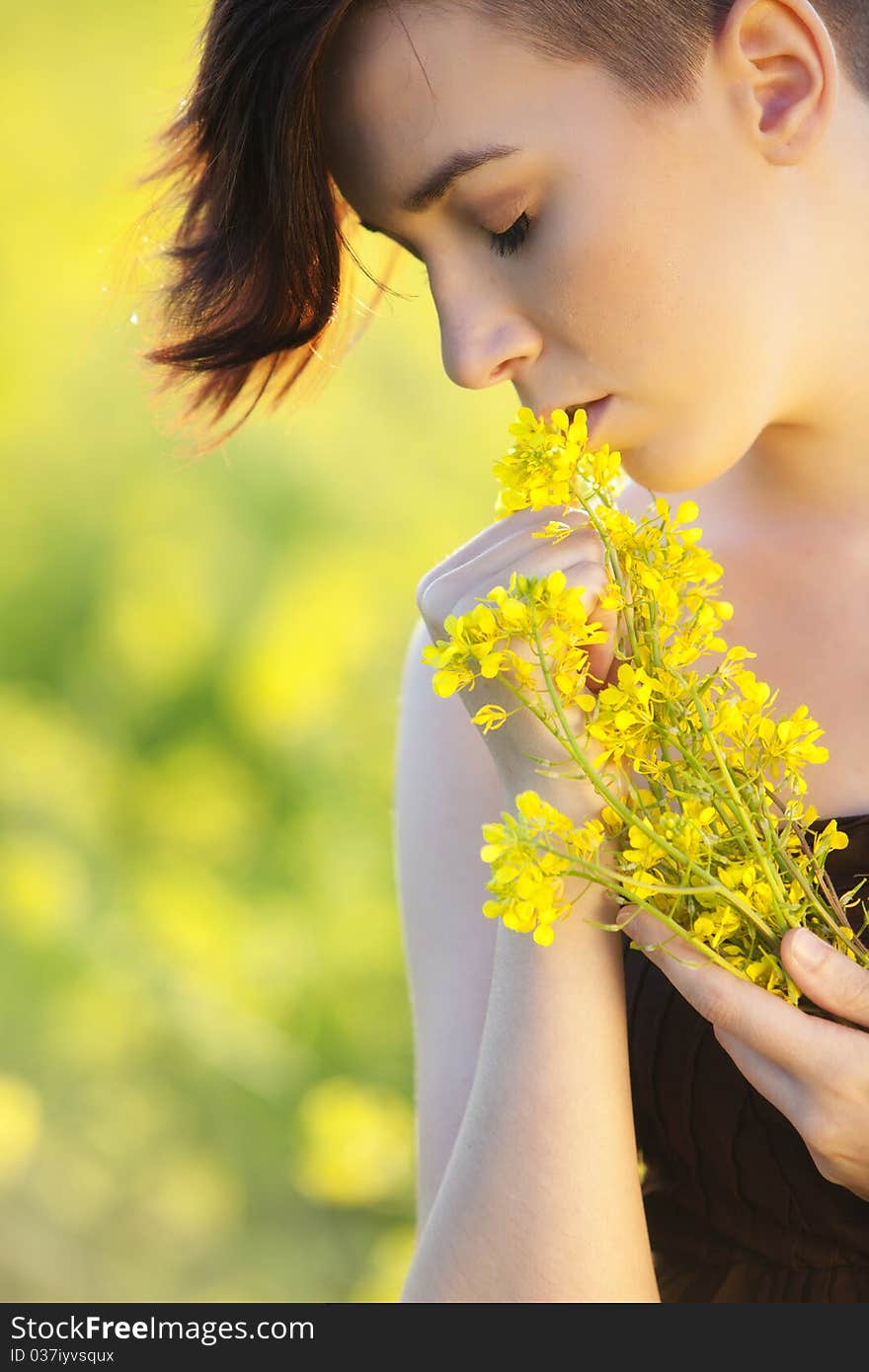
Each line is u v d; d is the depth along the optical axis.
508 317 1.69
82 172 5.85
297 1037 3.98
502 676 1.65
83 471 5.38
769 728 1.63
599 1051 1.70
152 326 1.87
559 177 1.65
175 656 4.92
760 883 1.63
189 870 4.44
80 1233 3.66
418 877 1.85
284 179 1.70
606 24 1.64
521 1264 1.69
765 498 1.83
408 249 1.71
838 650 1.80
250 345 1.80
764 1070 1.66
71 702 5.05
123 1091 3.90
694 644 1.64
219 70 1.69
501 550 1.68
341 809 4.37
